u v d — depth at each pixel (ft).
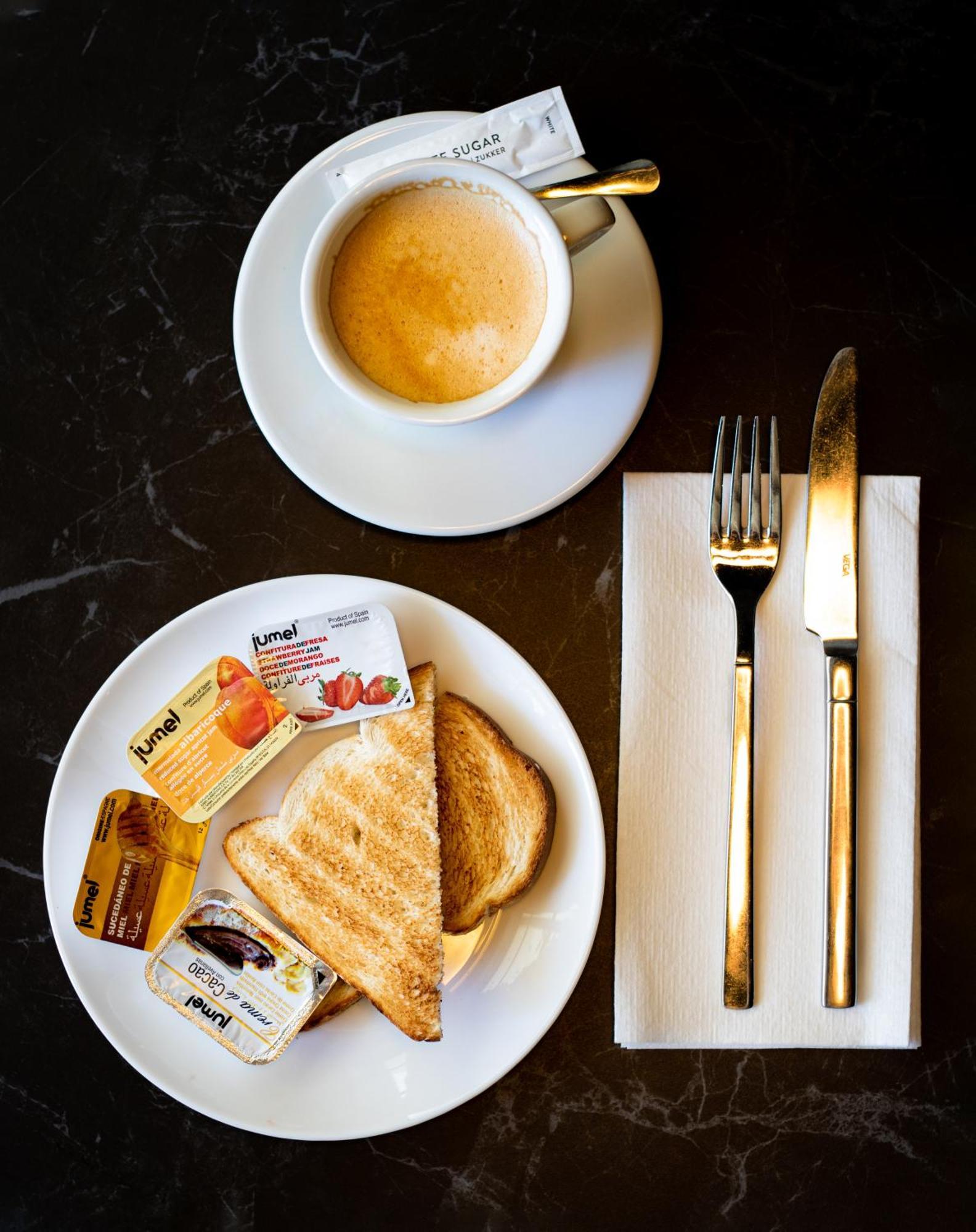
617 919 1.99
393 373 1.86
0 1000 2.03
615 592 2.03
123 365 2.05
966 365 2.05
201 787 1.94
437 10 2.04
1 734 2.04
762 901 1.99
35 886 2.03
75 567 2.05
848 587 2.00
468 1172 2.02
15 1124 2.03
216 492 2.05
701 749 2.00
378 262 1.84
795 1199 2.02
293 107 2.04
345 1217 2.02
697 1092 2.02
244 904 1.94
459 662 1.97
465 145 1.89
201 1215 2.03
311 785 1.97
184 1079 1.94
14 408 2.06
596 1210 2.02
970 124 2.05
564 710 2.03
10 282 2.05
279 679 1.95
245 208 2.05
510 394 1.82
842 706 1.98
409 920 1.94
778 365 2.04
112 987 1.94
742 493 2.01
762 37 2.04
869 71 2.04
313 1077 1.95
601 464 1.94
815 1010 1.98
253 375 1.92
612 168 1.88
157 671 1.95
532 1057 2.02
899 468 2.05
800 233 2.04
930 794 2.04
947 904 2.03
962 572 2.05
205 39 2.04
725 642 2.00
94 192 2.05
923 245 2.05
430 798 1.95
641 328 1.93
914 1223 2.02
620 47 2.04
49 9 2.05
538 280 1.84
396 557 2.04
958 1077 2.02
